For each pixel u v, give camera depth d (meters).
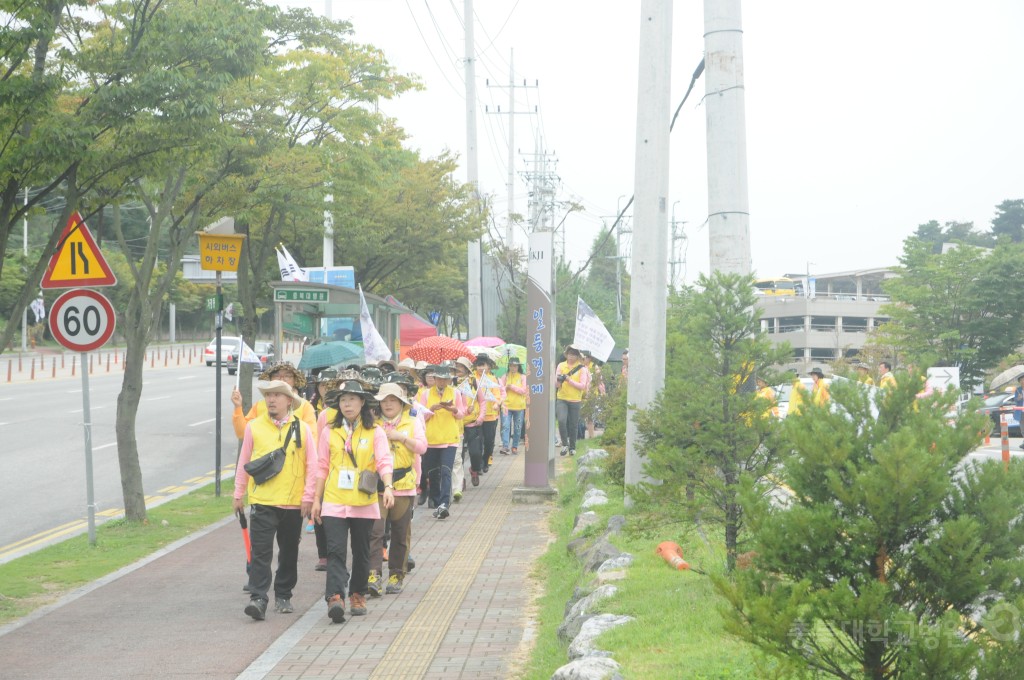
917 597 4.75
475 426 17.98
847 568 4.76
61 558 12.16
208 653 8.07
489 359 19.66
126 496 14.40
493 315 43.81
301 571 11.38
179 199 18.20
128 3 13.00
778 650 4.69
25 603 9.98
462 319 67.75
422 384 15.12
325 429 9.24
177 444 24.84
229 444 25.08
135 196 12.56
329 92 20.09
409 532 10.52
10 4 9.84
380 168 26.44
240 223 20.53
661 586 7.95
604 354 22.77
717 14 10.15
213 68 12.04
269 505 9.21
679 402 8.45
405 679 7.24
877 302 92.69
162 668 7.66
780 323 94.12
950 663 4.33
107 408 32.22
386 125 30.03
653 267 12.18
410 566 11.14
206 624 9.02
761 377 8.45
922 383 5.00
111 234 65.81
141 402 35.62
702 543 9.41
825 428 4.94
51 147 9.82
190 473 20.58
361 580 9.28
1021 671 4.31
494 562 11.66
